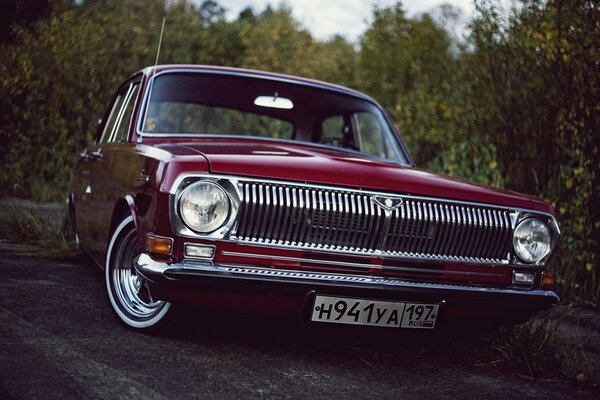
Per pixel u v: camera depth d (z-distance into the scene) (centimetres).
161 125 451
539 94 649
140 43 1277
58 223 679
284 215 331
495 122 717
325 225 335
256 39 1886
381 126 526
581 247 577
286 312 332
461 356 384
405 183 354
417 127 1034
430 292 342
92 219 466
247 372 319
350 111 535
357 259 340
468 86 808
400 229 346
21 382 274
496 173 711
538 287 378
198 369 315
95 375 292
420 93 1065
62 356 312
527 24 657
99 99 1072
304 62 1794
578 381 359
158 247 326
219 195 325
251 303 327
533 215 374
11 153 977
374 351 376
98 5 1454
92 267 539
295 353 357
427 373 350
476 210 362
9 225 638
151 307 365
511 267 369
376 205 342
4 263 517
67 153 1016
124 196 381
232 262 327
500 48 703
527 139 667
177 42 1443
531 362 370
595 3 574
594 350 424
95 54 1094
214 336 370
